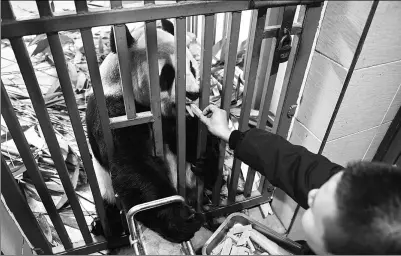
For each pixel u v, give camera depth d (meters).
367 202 0.61
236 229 1.56
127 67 1.08
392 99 1.40
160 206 1.31
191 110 1.51
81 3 0.90
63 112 2.46
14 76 2.82
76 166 2.05
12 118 1.06
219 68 2.78
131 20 0.97
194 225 1.34
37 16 0.92
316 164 1.05
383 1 1.02
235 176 1.71
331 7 1.17
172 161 1.74
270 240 1.56
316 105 1.39
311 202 0.76
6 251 1.05
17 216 1.30
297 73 1.37
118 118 1.23
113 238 1.64
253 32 1.20
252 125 2.25
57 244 1.68
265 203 1.97
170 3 0.98
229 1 1.04
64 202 1.85
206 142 1.53
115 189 1.34
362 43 1.10
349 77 1.18
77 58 3.05
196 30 3.06
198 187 1.67
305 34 1.26
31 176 1.24
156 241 1.64
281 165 1.10
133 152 1.36
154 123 1.28
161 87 1.57
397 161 1.64
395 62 1.23
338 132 1.39
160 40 1.65
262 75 2.14
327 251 0.71
